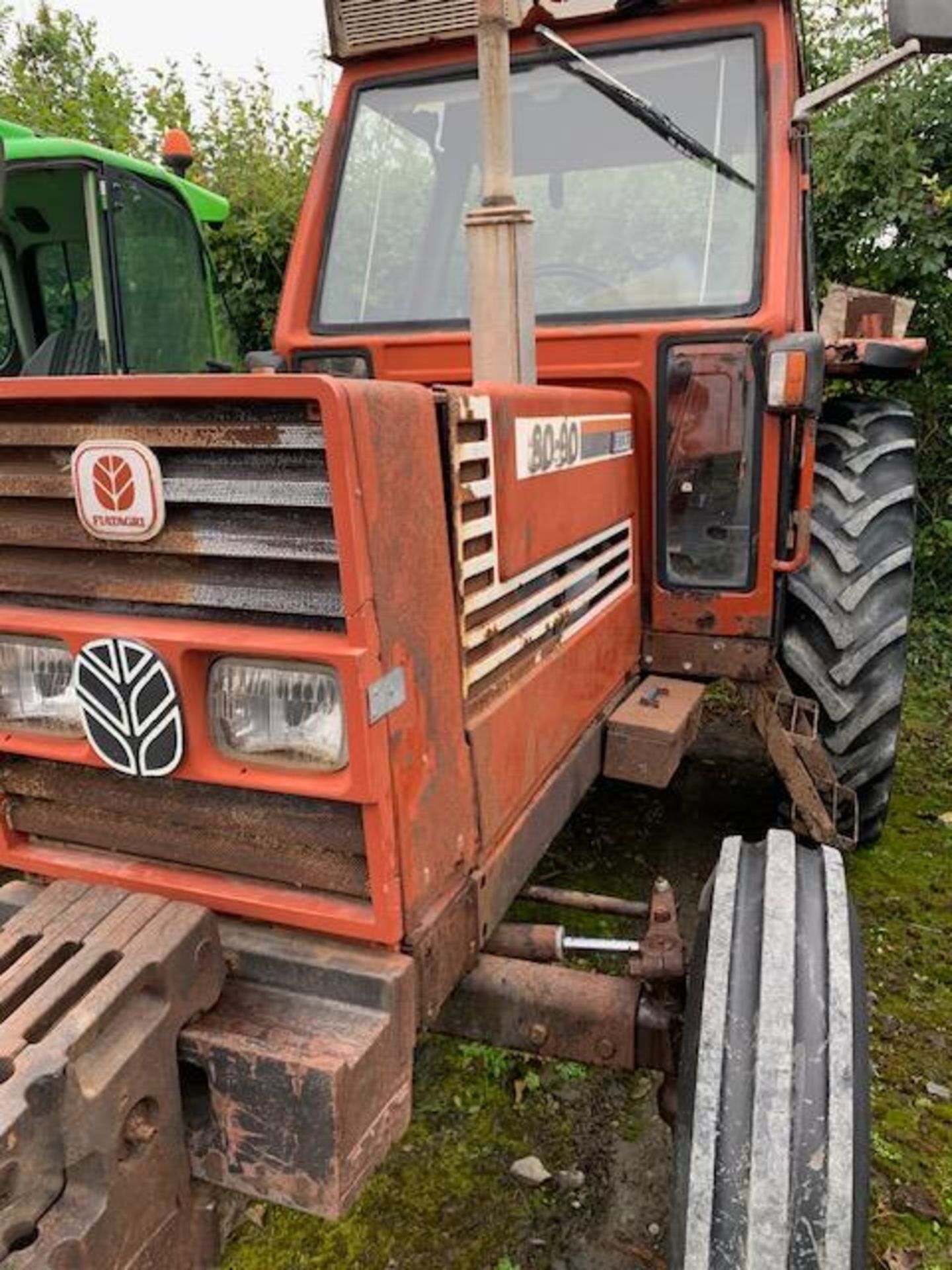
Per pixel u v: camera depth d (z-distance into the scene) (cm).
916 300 611
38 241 475
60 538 152
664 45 275
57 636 153
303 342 294
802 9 618
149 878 166
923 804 405
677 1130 160
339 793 141
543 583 206
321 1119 137
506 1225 223
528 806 201
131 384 137
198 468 140
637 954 187
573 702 226
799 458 268
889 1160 238
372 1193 231
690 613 279
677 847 367
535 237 286
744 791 405
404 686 147
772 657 282
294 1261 215
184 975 145
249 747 146
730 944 166
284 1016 149
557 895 226
